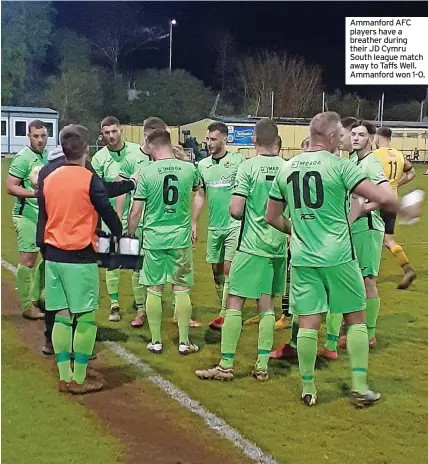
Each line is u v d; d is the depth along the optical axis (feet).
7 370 15.24
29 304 19.66
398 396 14.06
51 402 13.46
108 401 13.57
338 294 13.02
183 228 16.28
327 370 15.58
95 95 105.50
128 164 19.71
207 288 25.07
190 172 16.22
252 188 14.39
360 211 15.16
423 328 19.61
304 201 12.83
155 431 12.18
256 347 17.40
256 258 14.44
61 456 11.16
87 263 13.34
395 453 11.44
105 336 18.24
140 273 16.65
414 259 32.89
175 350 17.04
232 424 12.51
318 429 12.34
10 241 34.65
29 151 18.43
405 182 23.02
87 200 13.21
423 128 101.09
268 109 113.91
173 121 110.52
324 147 13.11
